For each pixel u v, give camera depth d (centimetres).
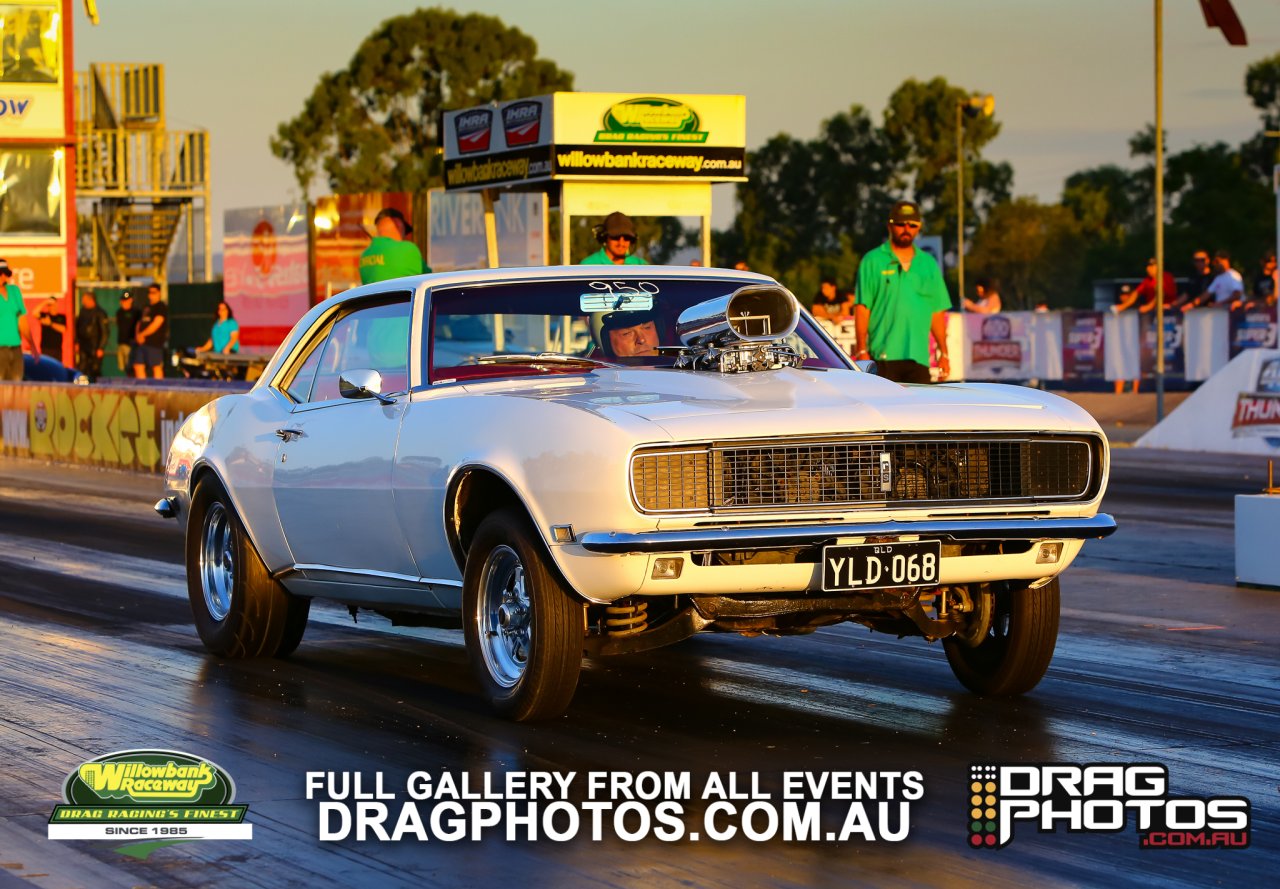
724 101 2225
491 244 2462
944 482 635
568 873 481
